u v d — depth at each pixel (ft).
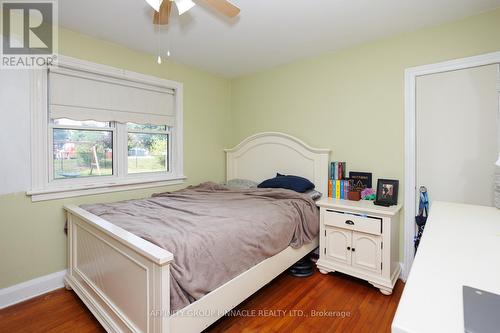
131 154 9.14
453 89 6.98
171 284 4.09
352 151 8.74
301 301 6.50
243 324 5.62
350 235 7.43
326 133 9.30
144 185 9.20
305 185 8.79
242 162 11.48
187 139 10.62
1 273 6.39
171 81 9.93
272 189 8.74
